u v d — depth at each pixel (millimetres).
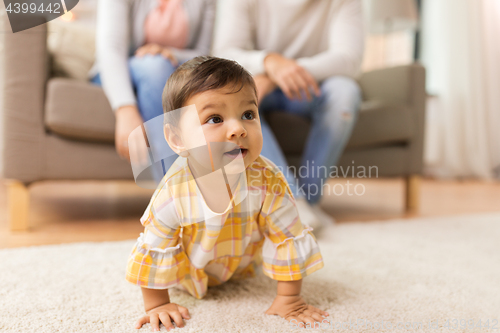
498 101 3141
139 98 1132
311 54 1389
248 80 579
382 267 854
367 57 3400
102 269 800
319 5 1343
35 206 1588
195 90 554
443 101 3125
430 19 3291
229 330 560
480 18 3072
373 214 1570
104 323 578
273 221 641
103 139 1253
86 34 1587
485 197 2113
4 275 751
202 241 616
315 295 690
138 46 1321
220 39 1341
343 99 1194
